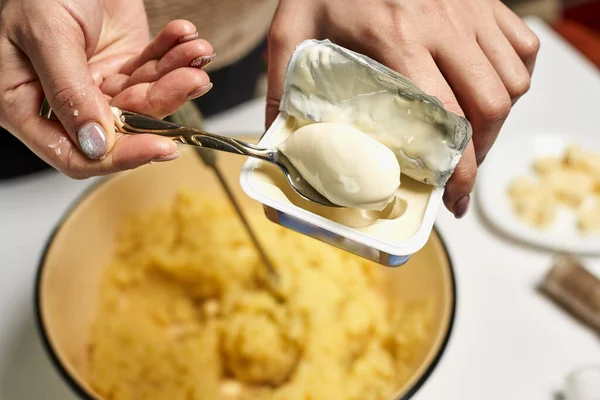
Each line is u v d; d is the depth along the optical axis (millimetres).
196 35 431
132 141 379
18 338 596
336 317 570
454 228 702
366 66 347
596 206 721
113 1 497
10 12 414
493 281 648
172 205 667
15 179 729
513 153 786
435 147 347
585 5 1342
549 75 900
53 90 394
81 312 579
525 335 603
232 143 363
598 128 821
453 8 420
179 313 621
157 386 542
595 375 553
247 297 595
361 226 346
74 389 461
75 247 579
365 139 343
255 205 673
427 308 521
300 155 350
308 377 525
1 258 653
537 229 693
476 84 401
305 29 430
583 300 604
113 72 487
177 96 400
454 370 579
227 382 569
